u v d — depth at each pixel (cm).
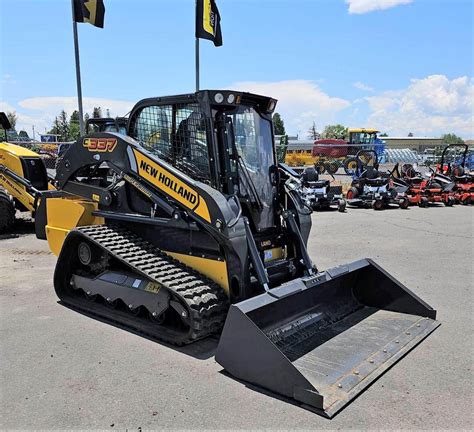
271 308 398
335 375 353
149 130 500
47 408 320
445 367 380
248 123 481
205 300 402
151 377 363
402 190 1527
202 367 380
